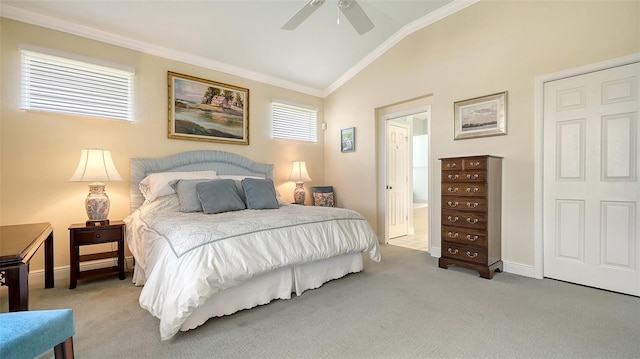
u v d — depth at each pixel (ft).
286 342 5.51
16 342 3.05
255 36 11.64
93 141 10.03
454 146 11.18
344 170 16.05
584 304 7.09
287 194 15.55
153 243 7.00
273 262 6.72
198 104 12.43
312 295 7.77
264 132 14.69
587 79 8.25
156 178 10.25
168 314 5.21
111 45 10.36
